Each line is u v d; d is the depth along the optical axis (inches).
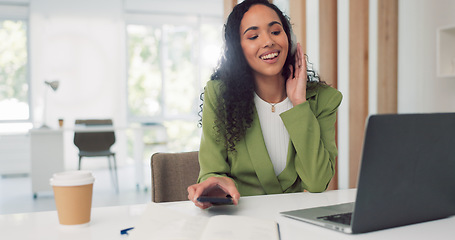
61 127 184.2
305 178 46.9
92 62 263.0
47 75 254.4
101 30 263.7
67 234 29.7
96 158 265.9
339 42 144.0
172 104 288.5
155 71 283.1
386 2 133.2
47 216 35.1
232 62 49.2
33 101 251.9
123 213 36.1
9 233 29.9
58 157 176.4
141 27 278.7
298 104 48.4
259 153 48.4
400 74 143.1
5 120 250.2
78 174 31.7
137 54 278.8
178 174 53.1
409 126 27.9
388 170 27.9
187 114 291.7
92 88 263.6
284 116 47.4
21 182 217.8
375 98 142.2
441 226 30.7
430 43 130.9
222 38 51.3
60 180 31.1
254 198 41.8
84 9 259.6
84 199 31.6
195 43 289.6
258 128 49.1
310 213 33.8
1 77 249.8
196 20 287.7
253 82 50.7
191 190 36.6
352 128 121.7
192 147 293.1
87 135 186.1
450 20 124.3
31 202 167.2
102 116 266.5
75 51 259.4
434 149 29.6
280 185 49.9
